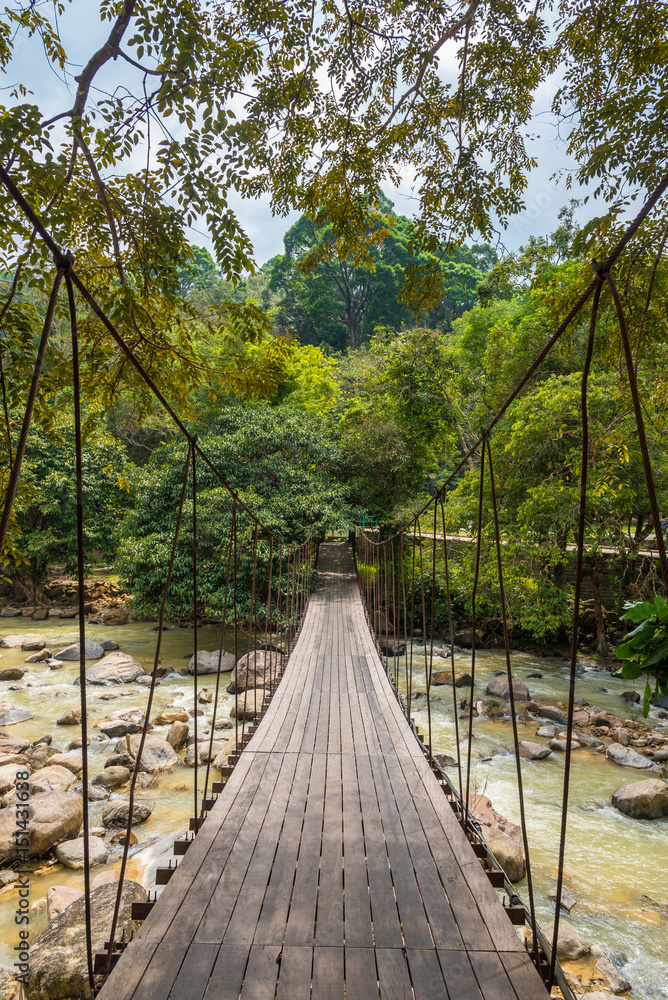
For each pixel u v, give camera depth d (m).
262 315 4.11
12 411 3.68
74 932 3.45
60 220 3.02
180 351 4.20
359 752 4.23
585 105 3.77
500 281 6.01
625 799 5.90
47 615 16.42
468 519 14.05
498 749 7.41
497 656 12.91
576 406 10.24
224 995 1.87
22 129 2.67
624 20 3.48
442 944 2.12
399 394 16.81
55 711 8.46
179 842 2.99
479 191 3.77
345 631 9.72
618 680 11.01
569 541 11.84
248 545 12.38
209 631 14.30
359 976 1.96
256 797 3.42
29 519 17.06
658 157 3.52
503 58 3.58
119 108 2.89
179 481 13.02
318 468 15.78
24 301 3.32
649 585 11.34
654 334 4.35
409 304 4.24
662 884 4.69
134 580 12.80
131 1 2.89
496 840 4.88
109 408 4.37
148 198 3.09
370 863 2.68
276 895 2.42
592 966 3.75
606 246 4.06
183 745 7.15
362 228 4.43
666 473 10.59
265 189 4.14
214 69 3.11
